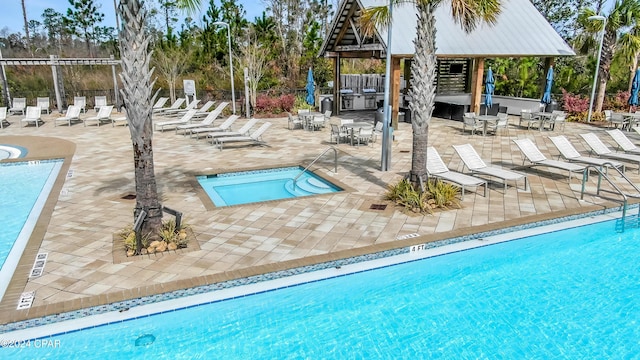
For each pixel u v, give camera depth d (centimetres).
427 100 853
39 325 519
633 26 2098
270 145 1511
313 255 664
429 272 677
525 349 516
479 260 709
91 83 2992
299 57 3409
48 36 5059
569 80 2686
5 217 898
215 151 1415
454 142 1570
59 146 1517
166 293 566
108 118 2064
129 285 577
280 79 3186
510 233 776
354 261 668
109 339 524
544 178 1087
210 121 1792
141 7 609
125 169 1188
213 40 2900
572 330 549
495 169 1012
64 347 506
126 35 604
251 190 1052
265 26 3156
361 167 1195
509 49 1928
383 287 639
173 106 2389
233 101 2281
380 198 928
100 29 4200
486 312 586
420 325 561
